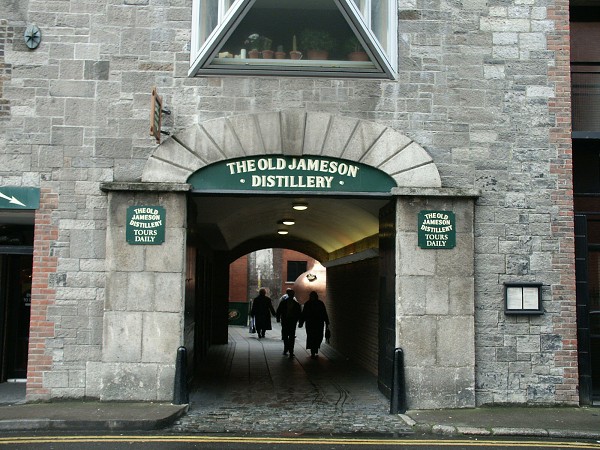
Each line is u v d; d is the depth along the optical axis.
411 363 9.37
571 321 9.66
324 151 9.61
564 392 9.55
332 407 9.63
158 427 8.19
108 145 9.55
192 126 9.56
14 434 7.92
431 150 9.76
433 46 9.88
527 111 9.89
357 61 9.82
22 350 11.27
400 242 9.52
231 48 9.74
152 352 9.23
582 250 9.98
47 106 9.56
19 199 9.42
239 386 11.46
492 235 9.72
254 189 9.56
